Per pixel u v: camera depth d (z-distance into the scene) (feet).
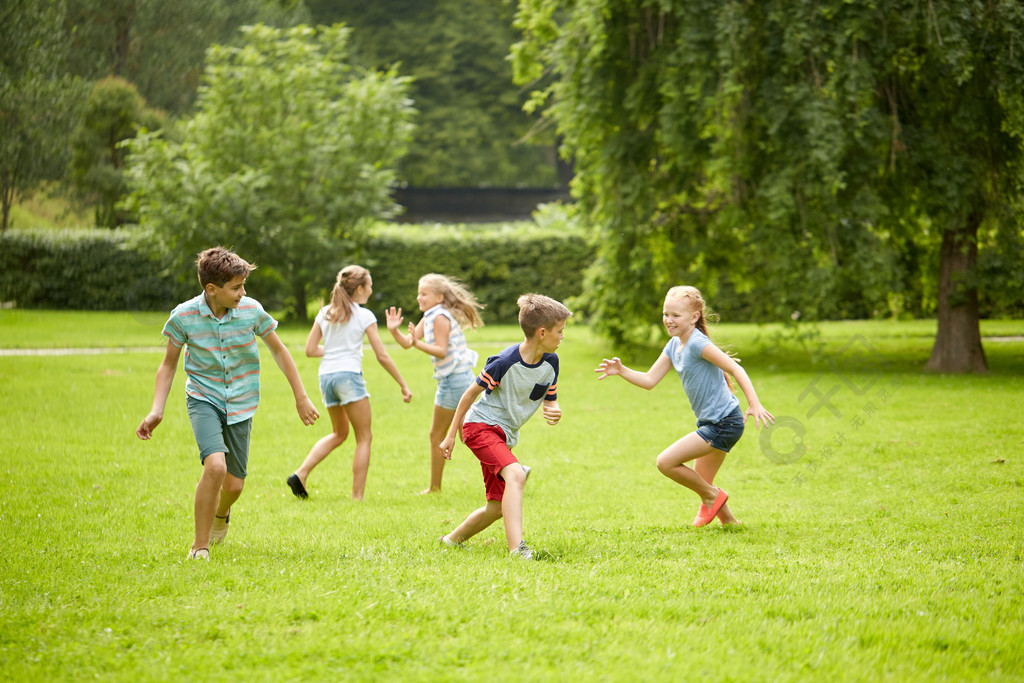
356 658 11.79
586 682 11.00
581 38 55.67
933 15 45.37
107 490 24.56
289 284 87.66
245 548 18.35
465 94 169.68
